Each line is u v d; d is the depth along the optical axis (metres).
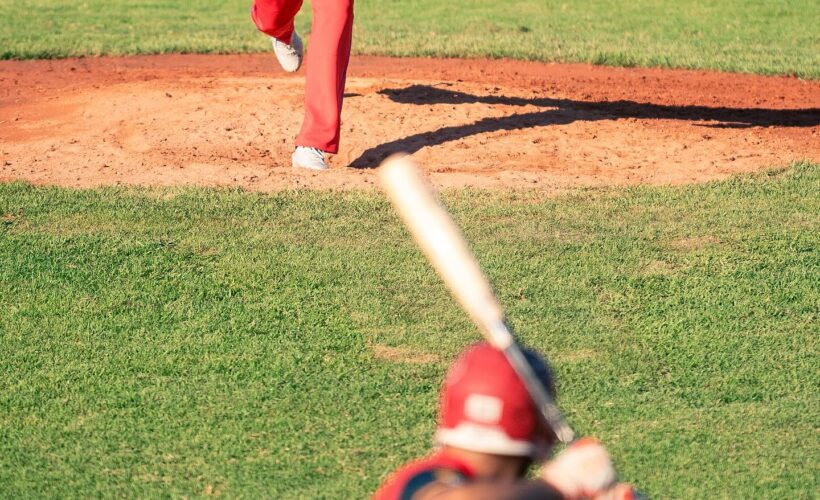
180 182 22.19
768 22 49.22
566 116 27.92
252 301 15.97
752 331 14.91
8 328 14.98
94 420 12.41
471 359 5.28
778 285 16.48
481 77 34.59
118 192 21.36
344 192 21.52
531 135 26.05
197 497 10.78
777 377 13.50
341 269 17.16
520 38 43.66
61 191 21.34
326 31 23.17
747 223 19.47
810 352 14.24
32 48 40.03
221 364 13.86
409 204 5.57
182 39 42.78
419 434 12.09
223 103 28.56
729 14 51.34
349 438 12.01
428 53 40.00
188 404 12.80
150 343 14.52
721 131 26.80
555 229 19.20
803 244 18.28
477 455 5.08
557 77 35.31
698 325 15.09
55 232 18.95
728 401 12.90
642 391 13.16
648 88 33.41
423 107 28.38
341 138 25.77
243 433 12.12
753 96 32.41
